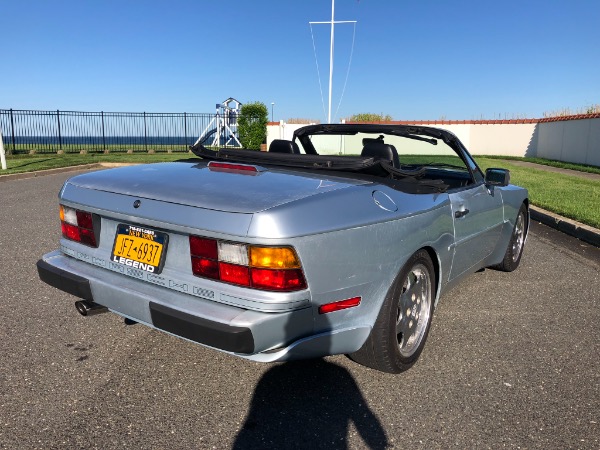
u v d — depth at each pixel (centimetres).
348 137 394
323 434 236
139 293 248
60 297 394
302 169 300
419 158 377
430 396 270
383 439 233
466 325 367
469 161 381
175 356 306
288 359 233
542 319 381
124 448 221
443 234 314
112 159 1731
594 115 1870
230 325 216
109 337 329
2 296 391
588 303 418
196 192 247
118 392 265
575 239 678
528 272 508
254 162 324
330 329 243
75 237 292
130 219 255
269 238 217
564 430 242
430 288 309
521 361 312
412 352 297
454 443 231
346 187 260
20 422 237
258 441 229
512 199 450
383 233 257
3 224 653
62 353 305
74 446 221
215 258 228
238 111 2433
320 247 230
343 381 284
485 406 262
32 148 2211
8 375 277
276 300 220
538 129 2467
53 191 968
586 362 312
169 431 234
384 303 265
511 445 230
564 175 1448
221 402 259
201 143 382
